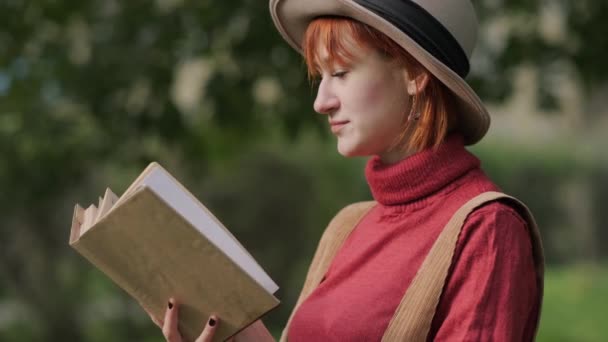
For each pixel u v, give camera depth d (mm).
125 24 6680
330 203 14195
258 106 6762
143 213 1850
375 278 2018
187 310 1954
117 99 6703
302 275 13883
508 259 1875
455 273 1895
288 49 6387
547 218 19406
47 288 12281
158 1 6770
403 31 1952
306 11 2098
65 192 9062
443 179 2018
